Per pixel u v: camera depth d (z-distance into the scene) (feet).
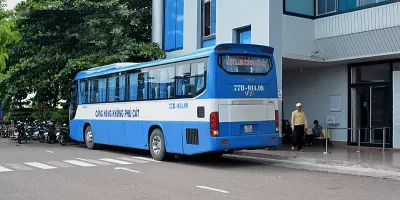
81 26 80.89
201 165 45.47
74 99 68.23
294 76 68.90
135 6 91.09
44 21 79.41
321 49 58.65
